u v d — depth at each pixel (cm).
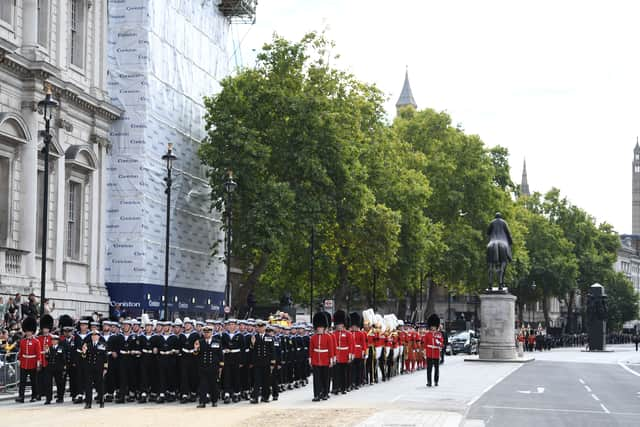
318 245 7375
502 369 6269
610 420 3159
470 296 16250
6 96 4928
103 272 5972
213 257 7256
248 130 6488
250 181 6444
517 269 11712
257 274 6781
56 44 5462
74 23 5806
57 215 5394
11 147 4959
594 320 12388
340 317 4069
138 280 6053
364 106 8162
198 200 6950
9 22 4972
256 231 6344
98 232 5944
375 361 4756
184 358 3522
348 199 6925
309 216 6562
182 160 6738
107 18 6122
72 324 3659
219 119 6562
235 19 8075
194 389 3556
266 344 3553
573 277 14525
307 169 6550
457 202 10481
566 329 16975
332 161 6738
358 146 7231
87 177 5841
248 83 6700
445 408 3397
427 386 4522
